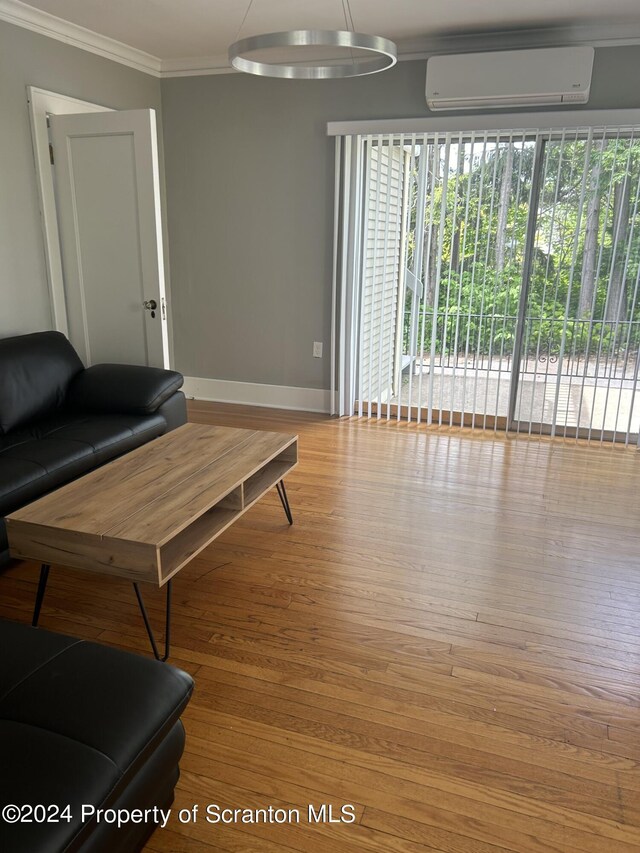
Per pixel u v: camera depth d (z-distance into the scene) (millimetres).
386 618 2293
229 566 2643
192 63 4613
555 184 3992
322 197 4586
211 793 1573
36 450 2734
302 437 4324
